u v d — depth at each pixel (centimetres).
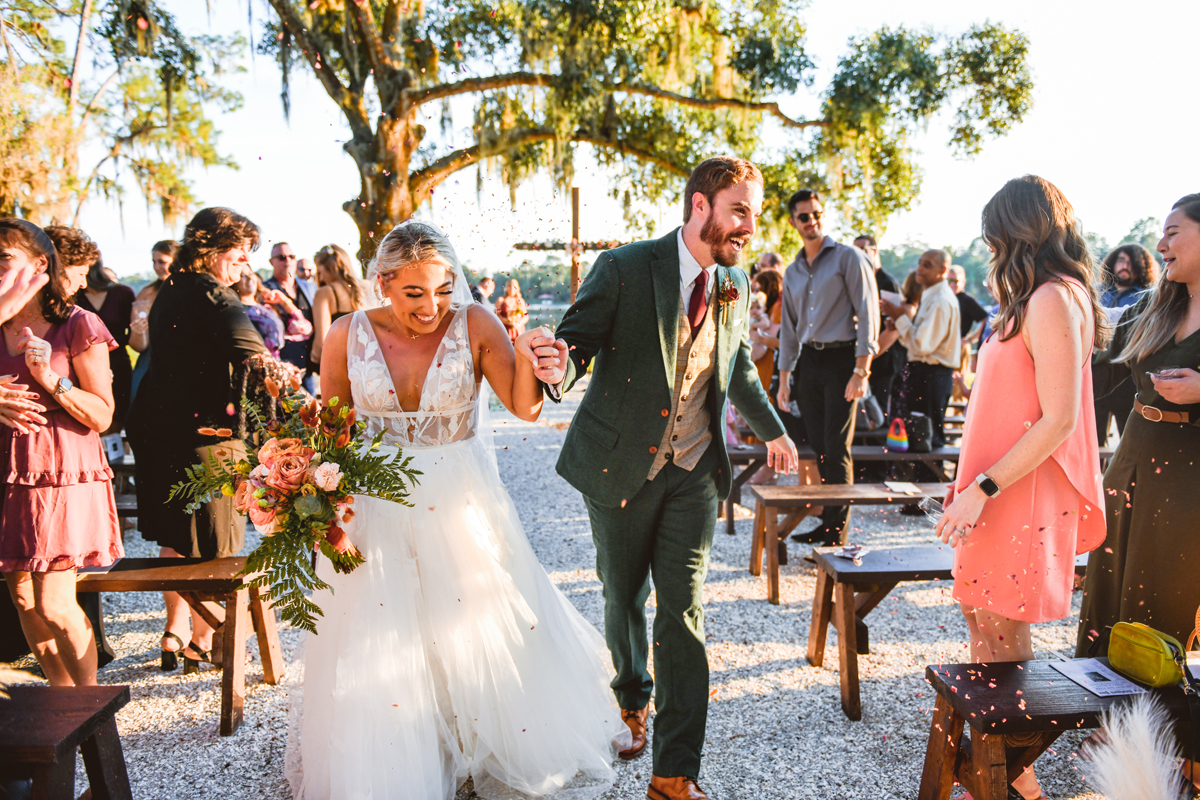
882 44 1051
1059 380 191
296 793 224
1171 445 224
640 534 231
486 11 942
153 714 277
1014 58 1033
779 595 395
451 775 222
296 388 271
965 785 201
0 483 236
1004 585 209
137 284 905
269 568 194
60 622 246
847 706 274
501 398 232
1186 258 221
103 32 771
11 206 644
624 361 224
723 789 232
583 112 949
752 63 1035
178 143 1068
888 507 573
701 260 220
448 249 210
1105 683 197
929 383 555
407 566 220
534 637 236
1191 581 220
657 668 223
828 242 433
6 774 170
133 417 281
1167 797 166
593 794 227
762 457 504
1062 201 204
